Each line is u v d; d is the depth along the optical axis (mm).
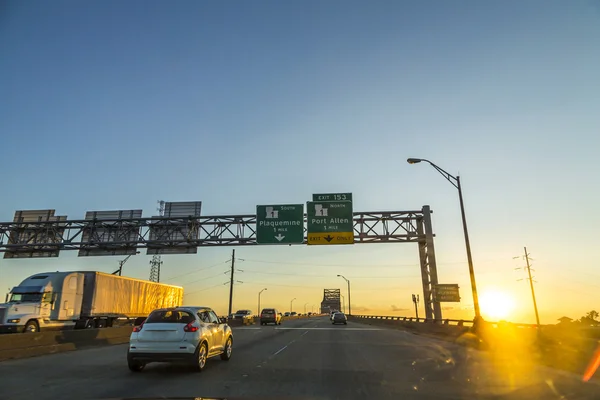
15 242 33344
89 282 28469
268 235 30578
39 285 25531
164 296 38219
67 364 12859
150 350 10781
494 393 8633
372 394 8438
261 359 14125
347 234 30234
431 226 31906
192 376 10508
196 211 32938
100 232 33031
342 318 53750
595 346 11586
